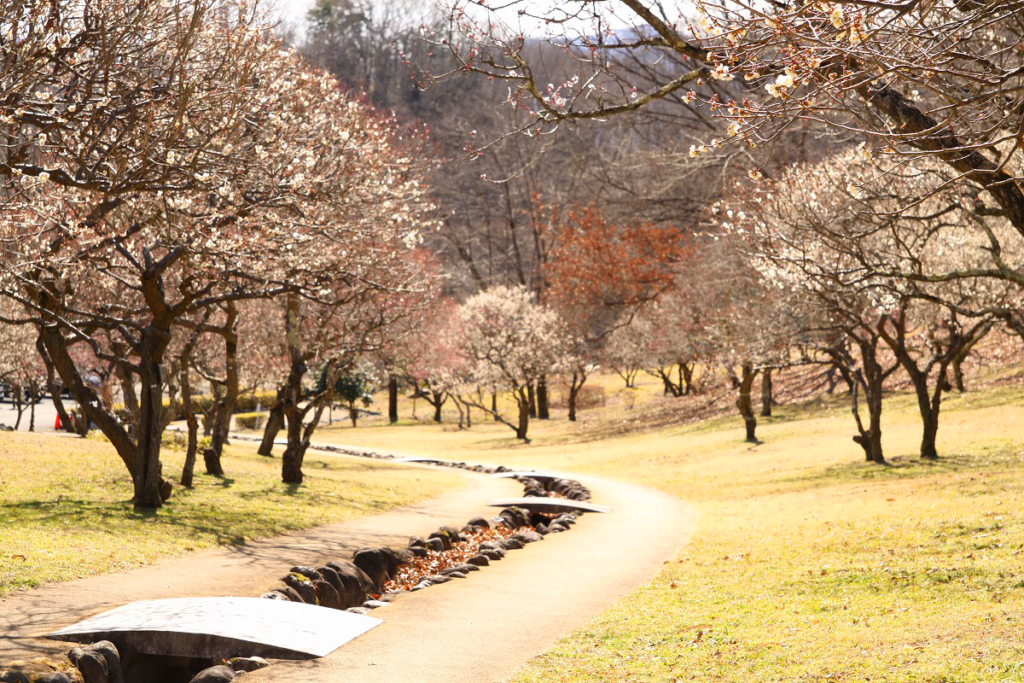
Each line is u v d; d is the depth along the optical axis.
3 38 12.22
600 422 60.97
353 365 30.95
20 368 36.50
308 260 20.03
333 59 74.88
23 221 15.20
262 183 16.58
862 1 5.58
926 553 13.66
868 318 29.77
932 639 8.79
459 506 24.81
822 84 6.42
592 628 10.46
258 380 43.00
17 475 20.38
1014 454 24.83
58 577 12.06
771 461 33.50
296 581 12.92
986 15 7.22
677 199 56.91
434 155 55.78
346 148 22.88
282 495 23.23
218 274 18.86
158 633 9.18
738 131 6.60
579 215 67.38
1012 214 9.64
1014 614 9.33
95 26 13.50
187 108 14.95
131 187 13.11
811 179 26.12
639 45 8.89
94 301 24.80
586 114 9.58
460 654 9.18
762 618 10.73
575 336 65.44
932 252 24.75
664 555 16.75
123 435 18.77
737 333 41.03
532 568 15.30
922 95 13.01
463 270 79.62
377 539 18.17
